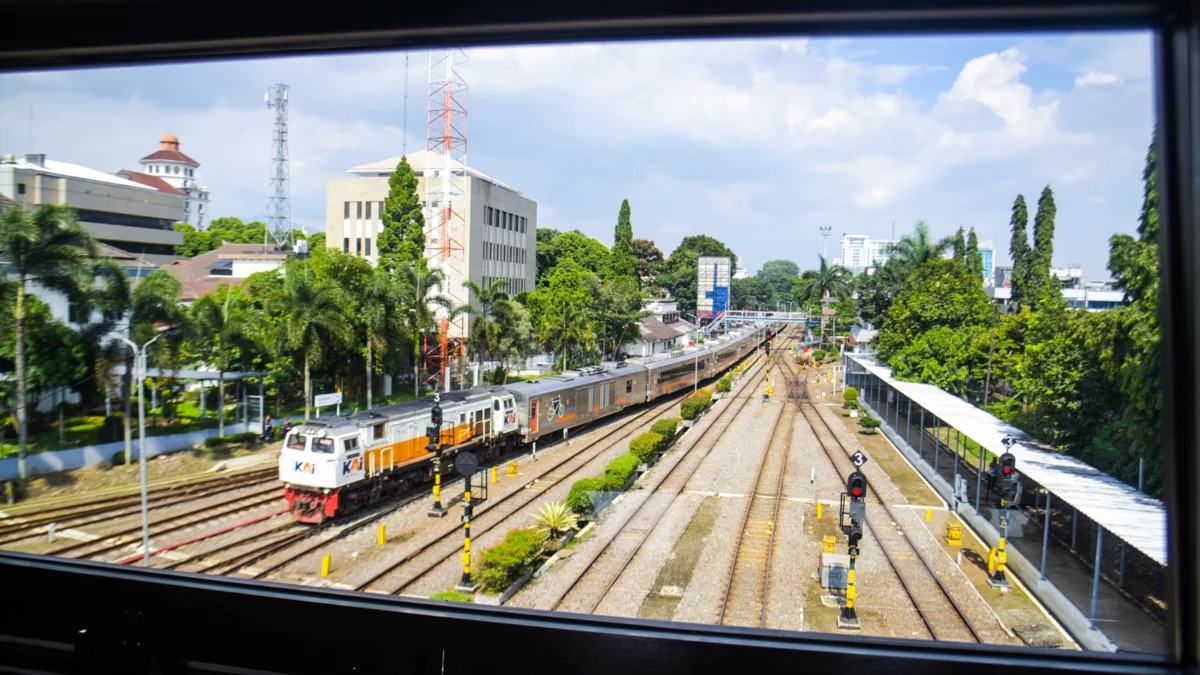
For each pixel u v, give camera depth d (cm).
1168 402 218
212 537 1038
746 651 241
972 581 818
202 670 289
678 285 5350
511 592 829
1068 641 660
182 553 962
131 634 293
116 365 1315
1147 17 212
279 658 287
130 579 301
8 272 1165
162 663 293
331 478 1149
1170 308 215
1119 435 656
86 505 1123
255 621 284
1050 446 764
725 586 829
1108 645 623
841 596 792
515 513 1199
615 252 4509
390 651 275
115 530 1023
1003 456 750
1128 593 712
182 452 1434
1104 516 610
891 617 732
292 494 1165
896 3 221
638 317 3209
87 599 303
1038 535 887
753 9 231
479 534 1087
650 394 2538
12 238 1152
